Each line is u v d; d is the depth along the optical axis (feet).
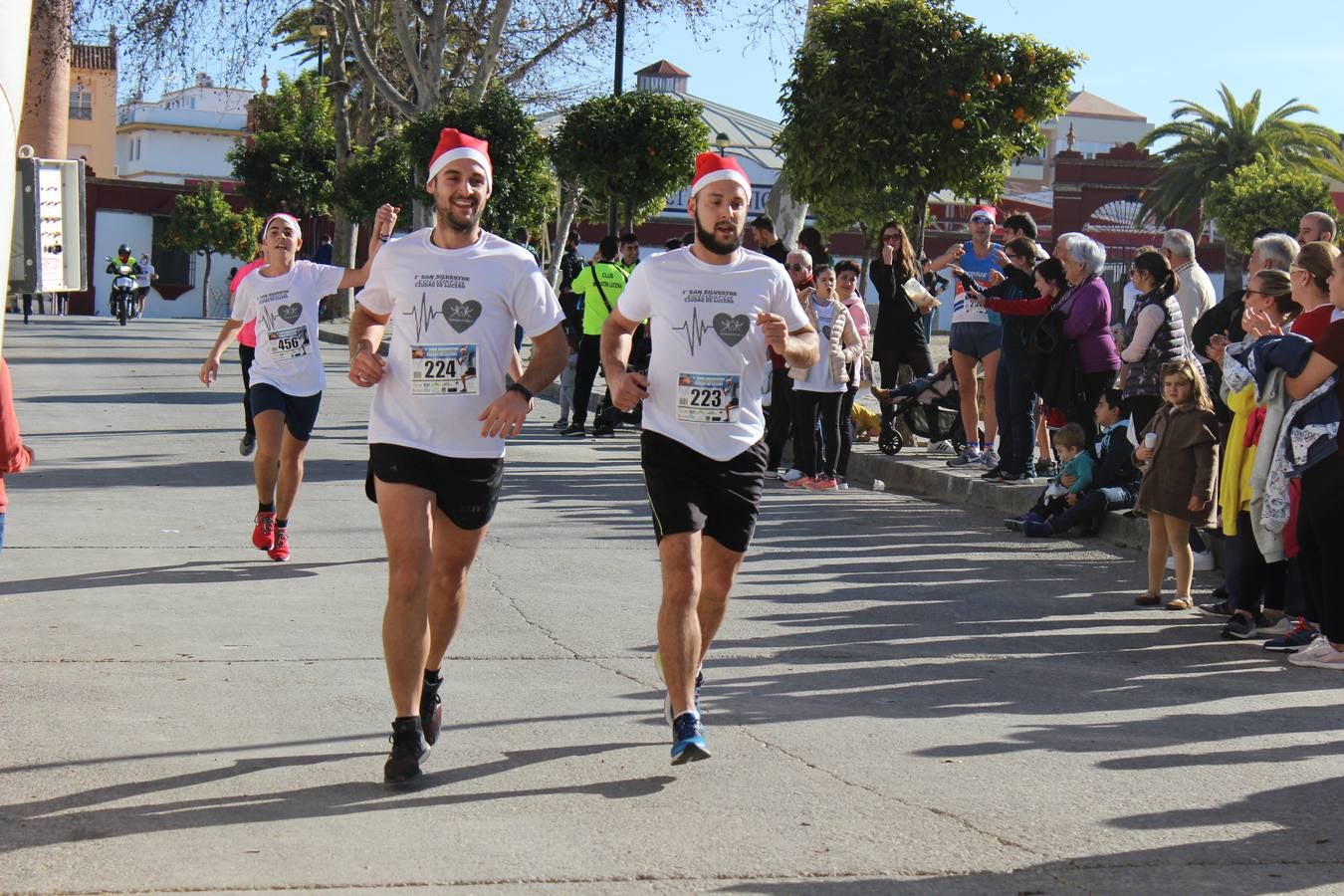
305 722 18.66
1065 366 36.04
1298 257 23.71
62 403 61.77
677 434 17.65
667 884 13.56
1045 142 54.60
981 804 16.02
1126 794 16.49
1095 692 21.47
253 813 15.28
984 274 43.70
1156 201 191.42
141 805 15.43
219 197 187.11
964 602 27.89
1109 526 35.01
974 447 43.96
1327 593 23.15
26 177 20.22
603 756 17.61
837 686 21.47
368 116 149.69
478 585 28.07
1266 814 15.89
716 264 17.87
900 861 14.24
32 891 13.08
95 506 35.91
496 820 15.25
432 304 17.22
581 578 29.04
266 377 29.60
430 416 17.12
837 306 43.34
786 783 16.69
